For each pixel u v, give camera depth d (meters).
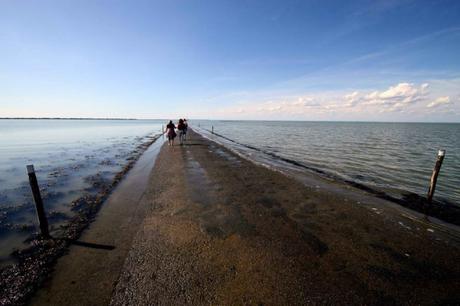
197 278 4.02
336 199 8.32
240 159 16.59
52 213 7.13
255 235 5.55
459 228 6.50
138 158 17.48
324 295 3.64
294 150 24.52
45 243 5.24
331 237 5.54
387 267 4.42
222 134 52.62
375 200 8.62
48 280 4.02
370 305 3.47
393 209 7.66
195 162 14.97
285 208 7.35
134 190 9.23
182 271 4.21
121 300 3.56
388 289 3.82
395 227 6.22
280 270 4.25
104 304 3.49
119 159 17.12
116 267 4.36
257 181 10.58
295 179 11.13
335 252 4.90
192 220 6.37
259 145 29.48
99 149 23.50
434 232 6.05
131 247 5.05
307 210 7.23
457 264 4.60
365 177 13.07
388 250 5.04
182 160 15.67
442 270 4.39
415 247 5.21
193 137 36.03
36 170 13.48
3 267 4.39
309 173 13.18
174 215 6.72
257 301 3.51
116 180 10.80
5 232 5.88
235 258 4.62
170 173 11.98
